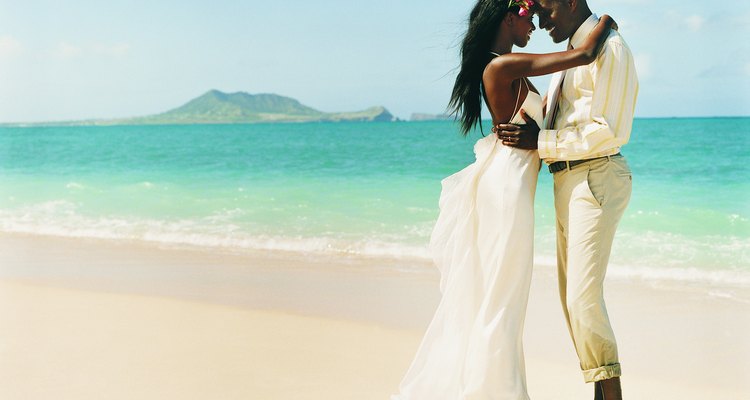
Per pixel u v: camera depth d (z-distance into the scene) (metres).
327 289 6.07
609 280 6.41
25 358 4.22
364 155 24.28
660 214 9.62
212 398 3.58
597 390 3.31
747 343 4.52
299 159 23.14
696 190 12.30
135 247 8.36
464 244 3.27
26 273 6.90
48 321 5.09
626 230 8.63
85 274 6.82
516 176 3.19
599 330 3.12
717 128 31.69
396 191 13.00
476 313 3.23
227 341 4.58
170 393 3.65
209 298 5.78
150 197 12.80
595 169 3.14
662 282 6.29
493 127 3.31
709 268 6.73
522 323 3.19
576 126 3.17
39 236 9.26
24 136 57.88
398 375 3.94
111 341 4.58
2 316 5.24
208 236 8.88
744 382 3.88
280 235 8.82
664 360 4.27
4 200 12.82
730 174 14.62
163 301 5.68
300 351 4.38
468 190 3.28
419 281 6.35
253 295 5.88
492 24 3.22
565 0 3.20
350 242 8.28
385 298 5.73
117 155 27.41
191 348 4.42
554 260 7.17
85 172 19.55
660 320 5.11
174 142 40.38
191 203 11.88
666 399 3.67
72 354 4.29
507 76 3.12
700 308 5.40
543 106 3.47
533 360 4.28
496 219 3.19
